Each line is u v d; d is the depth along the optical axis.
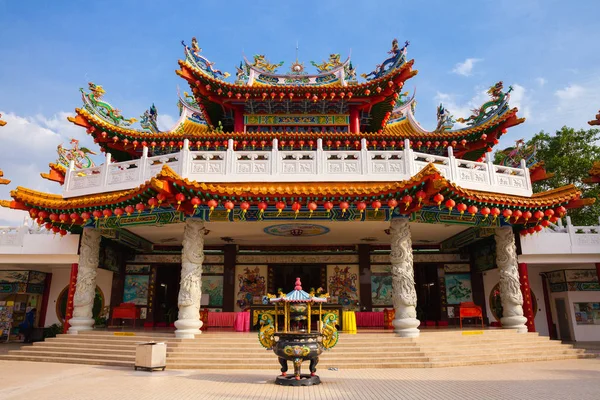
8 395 9.70
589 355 16.41
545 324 24.53
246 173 17.22
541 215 17.45
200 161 17.38
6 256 20.88
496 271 23.39
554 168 35.88
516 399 9.13
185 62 22.73
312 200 15.57
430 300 24.44
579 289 23.58
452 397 9.34
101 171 18.86
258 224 18.36
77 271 20.44
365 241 23.27
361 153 17.66
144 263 23.88
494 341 16.73
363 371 13.15
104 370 13.58
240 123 24.52
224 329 19.61
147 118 24.78
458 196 15.60
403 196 15.53
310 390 10.20
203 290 23.28
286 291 23.69
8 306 23.52
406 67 22.84
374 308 23.22
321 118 24.66
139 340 16.39
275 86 23.05
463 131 22.59
